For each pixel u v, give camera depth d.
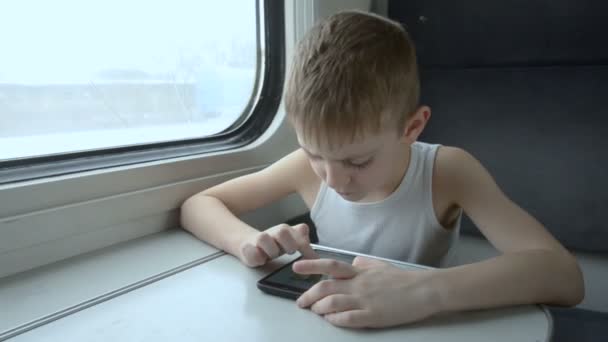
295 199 1.18
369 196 0.88
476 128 1.17
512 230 0.70
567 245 1.10
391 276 0.57
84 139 0.81
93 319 0.54
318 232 0.98
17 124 0.72
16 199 0.65
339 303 0.53
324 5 1.16
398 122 0.67
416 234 0.87
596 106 1.04
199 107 1.04
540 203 1.11
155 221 0.87
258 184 0.93
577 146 1.07
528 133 1.12
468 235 1.32
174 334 0.50
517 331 0.50
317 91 0.61
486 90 1.16
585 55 1.04
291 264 0.69
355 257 0.73
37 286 0.63
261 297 0.60
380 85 0.62
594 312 0.88
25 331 0.51
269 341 0.49
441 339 0.49
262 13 1.13
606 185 1.05
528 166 1.12
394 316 0.51
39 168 0.73
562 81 1.07
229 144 1.07
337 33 0.66
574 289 0.60
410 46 0.71
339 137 0.60
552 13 1.06
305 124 0.62
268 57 1.15
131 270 0.69
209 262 0.73
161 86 0.94
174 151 0.95
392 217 0.87
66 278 0.66
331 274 0.58
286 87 0.69
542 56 1.08
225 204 0.89
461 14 1.16
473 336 0.49
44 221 0.68
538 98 1.10
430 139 1.22
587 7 1.02
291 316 0.54
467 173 0.81
